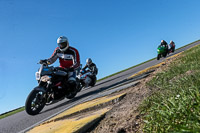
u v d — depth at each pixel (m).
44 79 4.80
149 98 2.27
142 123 1.75
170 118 1.49
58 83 5.09
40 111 5.15
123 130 1.76
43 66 4.88
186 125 1.29
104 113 2.42
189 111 1.43
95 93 5.97
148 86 3.13
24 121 4.43
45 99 4.79
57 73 5.05
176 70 3.40
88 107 3.04
